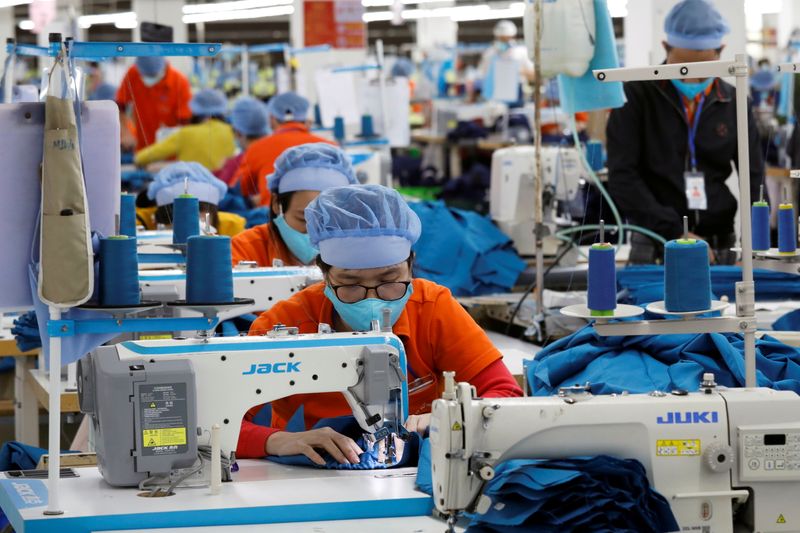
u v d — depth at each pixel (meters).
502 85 15.16
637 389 3.05
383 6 21.78
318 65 15.22
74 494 2.56
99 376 2.62
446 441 2.32
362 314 3.08
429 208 6.46
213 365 2.71
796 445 2.39
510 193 6.48
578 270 6.11
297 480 2.72
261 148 8.30
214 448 2.59
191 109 11.05
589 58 5.09
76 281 2.34
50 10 14.27
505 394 3.13
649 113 5.77
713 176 5.85
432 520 2.48
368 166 8.36
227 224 6.13
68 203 2.34
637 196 5.73
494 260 6.25
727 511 2.39
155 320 2.45
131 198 4.35
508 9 19.41
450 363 3.25
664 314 2.52
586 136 9.02
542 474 2.29
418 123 17.03
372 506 2.51
